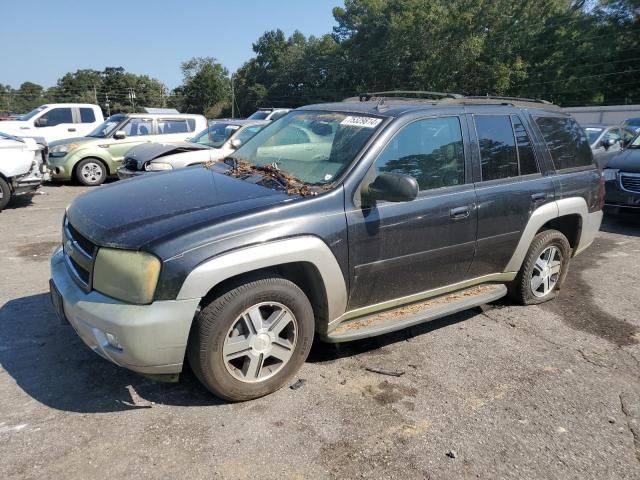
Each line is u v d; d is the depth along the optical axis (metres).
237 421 3.06
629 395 3.56
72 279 3.19
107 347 2.89
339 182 3.42
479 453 2.89
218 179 3.78
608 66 43.91
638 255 7.09
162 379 3.04
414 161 3.79
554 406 3.38
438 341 4.25
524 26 47.69
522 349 4.17
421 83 52.22
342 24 67.62
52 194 10.82
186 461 2.71
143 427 2.97
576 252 5.36
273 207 3.16
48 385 3.36
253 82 86.00
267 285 3.12
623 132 13.52
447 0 51.88
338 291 3.42
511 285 4.92
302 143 4.01
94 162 12.12
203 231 2.92
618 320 4.84
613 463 2.87
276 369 3.31
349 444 2.91
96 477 2.58
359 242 3.44
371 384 3.54
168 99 96.38
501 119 4.46
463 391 3.51
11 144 8.67
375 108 4.00
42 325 4.21
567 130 5.12
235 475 2.63
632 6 43.09
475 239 4.14
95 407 3.15
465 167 4.09
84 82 93.81
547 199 4.68
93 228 3.09
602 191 5.44
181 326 2.85
